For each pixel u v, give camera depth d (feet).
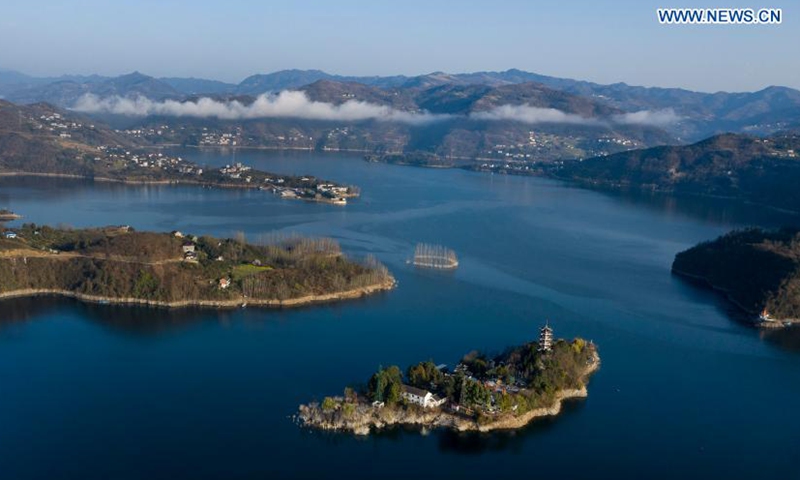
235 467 627.46
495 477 625.41
